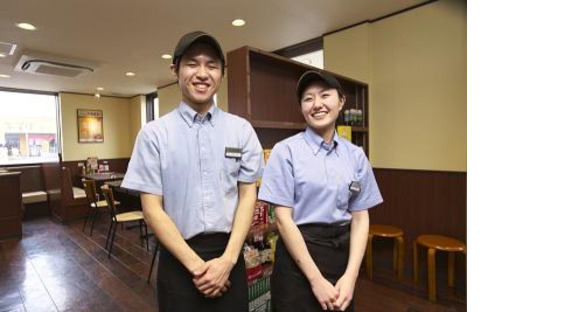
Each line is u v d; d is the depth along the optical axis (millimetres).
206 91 1182
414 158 2998
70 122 6613
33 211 5723
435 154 2869
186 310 1120
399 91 3055
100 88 6266
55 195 5527
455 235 2764
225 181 1202
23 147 6270
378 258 3223
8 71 4770
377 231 2865
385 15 3088
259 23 3223
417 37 2914
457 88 2713
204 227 1138
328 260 1216
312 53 3844
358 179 1295
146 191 1123
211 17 3072
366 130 3146
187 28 3330
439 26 2785
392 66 3088
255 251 1987
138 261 3457
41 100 6484
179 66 1175
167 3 2770
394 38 3057
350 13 3031
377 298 2549
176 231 1104
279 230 1254
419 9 2895
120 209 5555
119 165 7230
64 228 4875
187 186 1137
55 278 3031
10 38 3504
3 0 2643
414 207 3008
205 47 1176
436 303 2457
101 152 7043
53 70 4578
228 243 1169
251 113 2139
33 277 3061
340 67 3402
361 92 3248
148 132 1150
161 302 1161
